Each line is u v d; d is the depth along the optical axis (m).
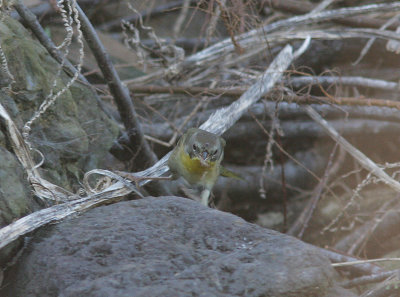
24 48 7.73
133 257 5.34
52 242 5.54
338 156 13.51
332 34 11.53
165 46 11.71
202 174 7.73
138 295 4.75
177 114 12.68
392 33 11.36
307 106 10.42
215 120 9.44
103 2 14.06
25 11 8.52
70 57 11.10
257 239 5.55
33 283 5.23
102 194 6.69
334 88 12.53
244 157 13.86
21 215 6.00
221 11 10.28
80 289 4.86
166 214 6.01
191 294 4.83
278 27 11.68
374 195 13.04
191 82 12.02
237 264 5.14
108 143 9.03
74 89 8.70
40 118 7.64
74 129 7.99
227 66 12.29
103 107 9.56
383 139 13.13
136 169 10.30
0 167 6.01
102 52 8.82
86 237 5.53
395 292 6.90
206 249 5.49
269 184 13.45
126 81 11.57
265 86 10.16
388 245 11.34
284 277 5.03
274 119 10.62
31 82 7.62
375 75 13.75
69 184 7.82
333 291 5.24
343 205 12.63
